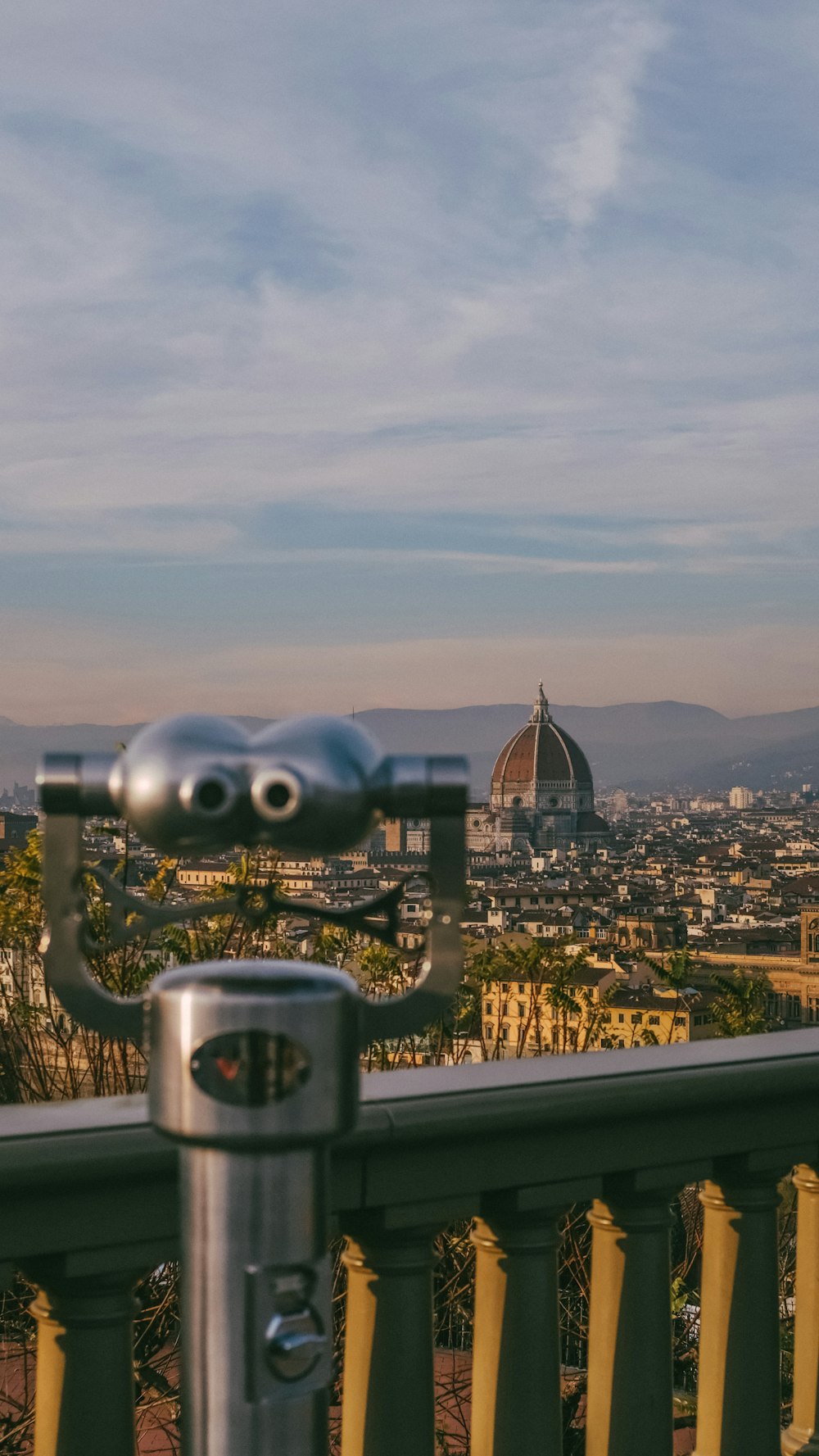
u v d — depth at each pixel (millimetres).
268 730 1489
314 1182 1334
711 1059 2537
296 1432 1301
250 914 1572
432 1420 2293
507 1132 2307
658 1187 2479
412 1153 2246
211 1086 1285
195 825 1423
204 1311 1312
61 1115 2035
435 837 1532
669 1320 2506
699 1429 2666
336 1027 1320
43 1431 2072
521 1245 2379
